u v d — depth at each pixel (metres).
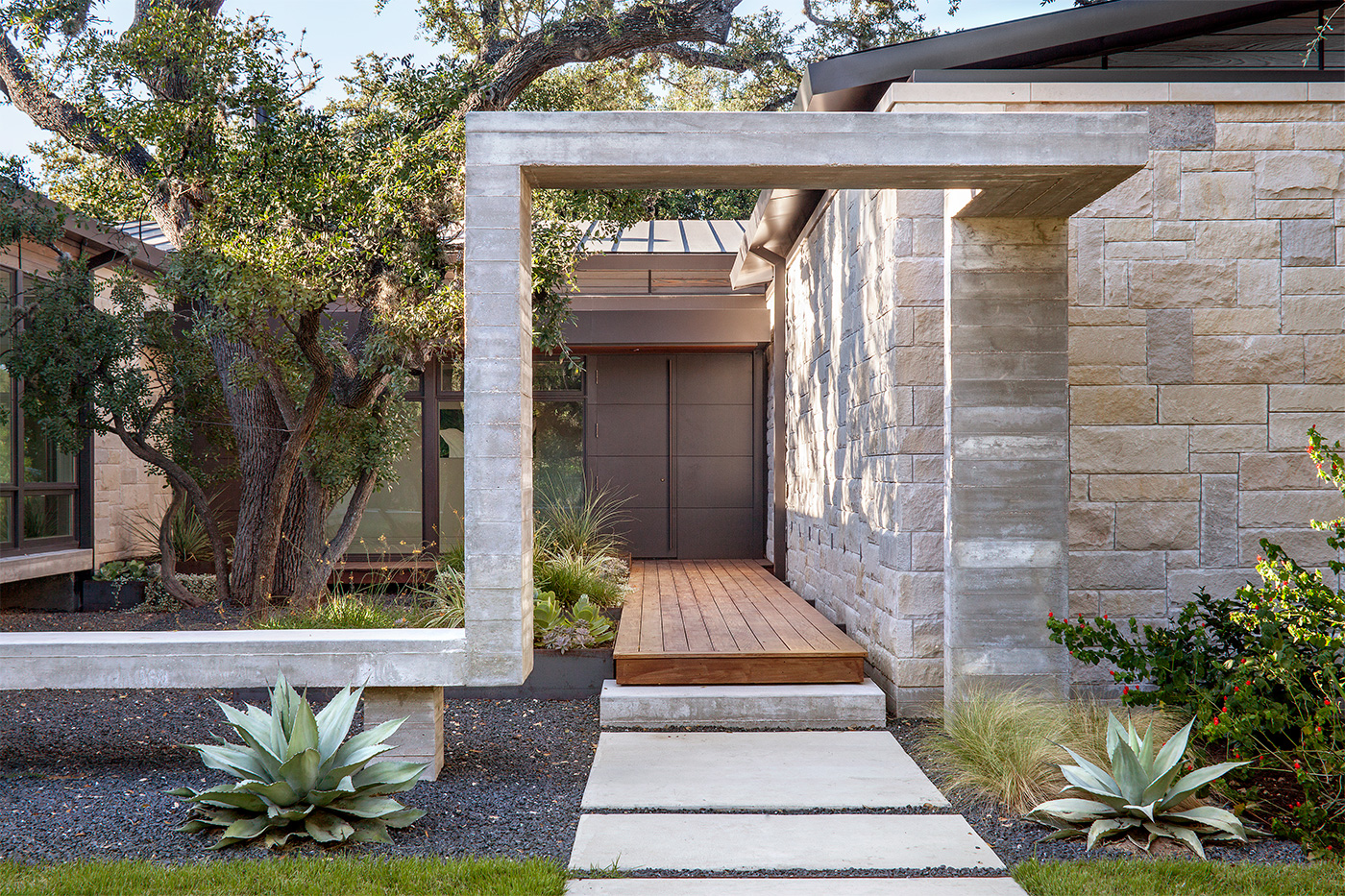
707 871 3.21
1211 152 5.35
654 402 11.46
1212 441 5.37
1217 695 4.04
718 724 5.19
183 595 9.12
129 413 8.86
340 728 3.75
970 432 4.95
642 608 7.39
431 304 6.88
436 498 10.68
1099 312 5.37
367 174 6.75
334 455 8.11
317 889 2.97
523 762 4.63
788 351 10.35
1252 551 5.36
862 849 3.40
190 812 3.68
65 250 9.48
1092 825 3.52
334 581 9.94
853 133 4.10
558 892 2.98
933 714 5.27
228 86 7.05
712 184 4.45
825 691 5.24
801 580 9.33
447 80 7.46
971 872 3.22
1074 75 5.27
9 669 4.12
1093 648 5.25
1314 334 5.38
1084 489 5.36
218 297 6.59
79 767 4.52
